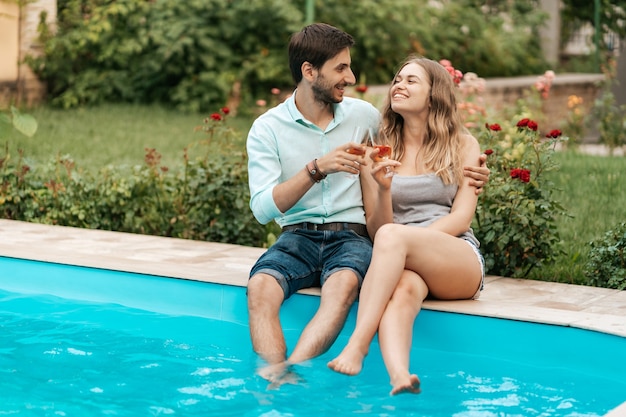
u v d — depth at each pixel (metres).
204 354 3.75
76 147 8.93
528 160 5.05
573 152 9.25
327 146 4.05
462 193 4.02
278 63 12.34
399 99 4.06
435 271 3.71
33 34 11.90
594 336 3.55
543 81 7.70
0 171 6.27
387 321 3.44
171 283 4.38
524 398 3.28
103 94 12.32
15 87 11.84
